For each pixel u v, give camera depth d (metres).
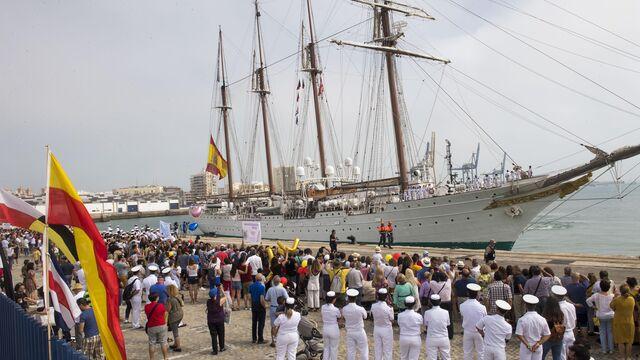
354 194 50.16
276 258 18.97
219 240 57.00
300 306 16.03
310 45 60.59
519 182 36.53
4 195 10.30
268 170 68.62
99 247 8.80
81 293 12.61
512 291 13.86
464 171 46.94
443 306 13.96
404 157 45.22
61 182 8.92
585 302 13.00
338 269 16.91
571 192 35.19
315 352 12.51
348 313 11.03
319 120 59.75
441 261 18.45
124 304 22.56
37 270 34.41
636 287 12.41
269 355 13.39
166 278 16.64
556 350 9.97
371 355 13.03
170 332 16.50
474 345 10.67
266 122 69.88
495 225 38.03
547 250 54.12
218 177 62.16
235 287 19.84
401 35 46.06
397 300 13.68
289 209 54.84
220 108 76.12
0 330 12.89
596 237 65.31
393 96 46.12
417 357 10.49
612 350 11.91
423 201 40.72
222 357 13.38
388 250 34.34
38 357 9.31
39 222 10.23
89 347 11.79
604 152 32.47
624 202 174.12
